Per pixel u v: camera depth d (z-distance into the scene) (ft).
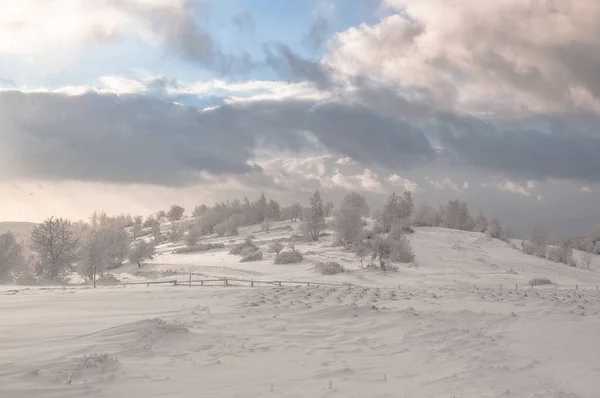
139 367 39.86
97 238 207.51
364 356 47.60
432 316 67.10
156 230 422.41
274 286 113.19
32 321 60.29
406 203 362.33
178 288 108.27
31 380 34.35
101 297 87.56
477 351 50.37
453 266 225.76
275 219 476.54
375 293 91.76
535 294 93.50
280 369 41.47
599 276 233.14
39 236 195.72
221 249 319.06
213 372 39.73
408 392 36.47
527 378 41.22
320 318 65.36
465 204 398.01
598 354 49.37
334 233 306.96
